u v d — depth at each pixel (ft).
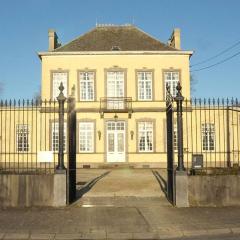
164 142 135.95
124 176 91.66
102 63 137.90
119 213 45.19
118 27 148.25
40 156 52.95
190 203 49.42
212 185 49.90
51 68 137.49
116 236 36.55
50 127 114.32
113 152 136.26
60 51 138.21
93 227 38.96
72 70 137.49
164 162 135.23
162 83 137.69
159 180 79.05
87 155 135.64
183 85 137.39
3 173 50.44
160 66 138.00
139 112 136.87
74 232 37.22
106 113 136.77
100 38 144.36
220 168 56.34
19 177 49.49
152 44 141.79
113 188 66.33
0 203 49.29
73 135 54.39
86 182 76.43
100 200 53.31
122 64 138.10
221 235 37.11
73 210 47.01
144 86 137.90
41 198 49.37
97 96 137.08
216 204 49.75
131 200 53.31
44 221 41.42
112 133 136.67
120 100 136.87
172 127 51.42
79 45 141.49
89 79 137.90
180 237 36.58
